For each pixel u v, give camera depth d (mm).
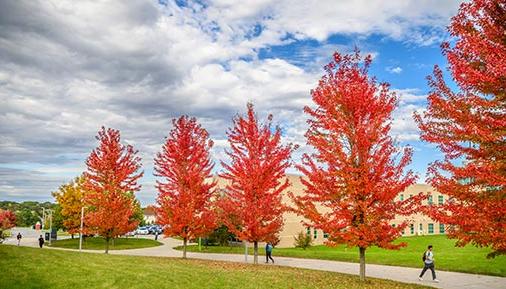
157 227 100062
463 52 11727
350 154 17391
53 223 66250
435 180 12266
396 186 16625
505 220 10891
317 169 17812
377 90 17719
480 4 11219
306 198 18297
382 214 17188
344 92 17359
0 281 12742
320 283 17781
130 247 50000
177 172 28734
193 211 28781
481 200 11266
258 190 24984
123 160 30219
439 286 19547
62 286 13125
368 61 18078
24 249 18266
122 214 30641
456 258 29891
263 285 15883
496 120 10586
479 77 10734
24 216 143625
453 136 12008
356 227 17406
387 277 22562
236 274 18078
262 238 26172
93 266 16141
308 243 49000
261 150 25438
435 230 74938
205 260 29109
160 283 14492
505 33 11055
